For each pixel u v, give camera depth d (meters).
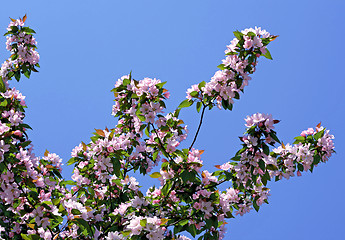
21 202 4.75
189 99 6.00
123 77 5.97
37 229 4.85
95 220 5.10
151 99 5.41
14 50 7.38
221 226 6.06
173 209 5.66
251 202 6.33
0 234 5.39
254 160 5.21
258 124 5.09
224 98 5.72
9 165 4.59
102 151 5.31
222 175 5.64
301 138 5.98
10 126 4.84
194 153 5.34
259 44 5.54
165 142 5.61
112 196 6.32
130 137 6.80
